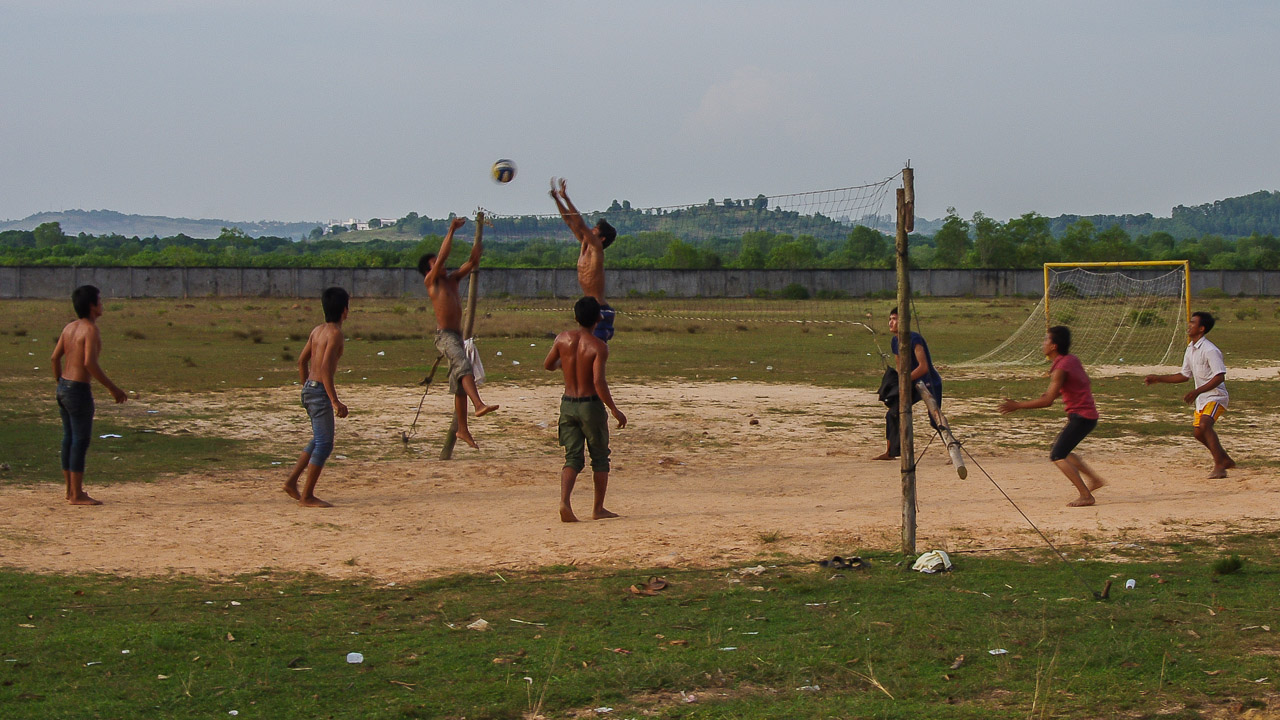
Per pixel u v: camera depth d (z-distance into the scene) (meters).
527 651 5.18
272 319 42.84
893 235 11.20
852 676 4.83
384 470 10.80
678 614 5.85
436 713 4.39
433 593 6.30
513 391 18.55
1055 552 7.21
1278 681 4.68
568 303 55.81
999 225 110.88
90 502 8.76
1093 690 4.61
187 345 28.86
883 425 14.53
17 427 13.07
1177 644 5.21
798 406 16.70
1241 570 6.66
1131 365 24.92
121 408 15.39
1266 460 11.28
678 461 11.51
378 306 58.88
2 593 6.09
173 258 93.75
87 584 6.37
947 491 9.62
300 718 4.31
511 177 9.73
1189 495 9.31
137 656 5.02
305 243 156.50
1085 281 75.62
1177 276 75.06
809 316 44.19
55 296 68.44
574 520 8.36
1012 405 9.02
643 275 66.94
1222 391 10.14
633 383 20.36
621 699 4.58
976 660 5.02
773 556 7.21
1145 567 6.80
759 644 5.29
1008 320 46.38
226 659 5.00
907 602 6.03
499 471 10.78
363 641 5.34
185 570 6.77
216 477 10.23
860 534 7.81
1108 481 10.12
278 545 7.52
